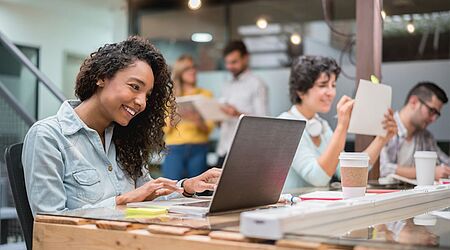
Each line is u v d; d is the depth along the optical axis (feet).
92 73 6.33
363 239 3.59
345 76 13.93
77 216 4.66
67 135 6.20
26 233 5.94
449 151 13.53
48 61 22.68
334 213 4.03
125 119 6.34
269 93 21.58
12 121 11.81
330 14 15.99
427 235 3.79
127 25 23.63
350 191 5.35
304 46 20.76
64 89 23.38
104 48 6.49
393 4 13.52
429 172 7.38
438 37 14.85
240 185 4.79
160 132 7.26
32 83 14.83
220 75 22.74
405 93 15.37
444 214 5.02
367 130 8.36
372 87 8.16
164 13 23.57
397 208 5.08
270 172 5.14
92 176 6.27
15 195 6.00
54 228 4.59
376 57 8.80
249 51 22.31
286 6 21.31
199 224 4.19
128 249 4.16
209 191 6.61
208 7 23.11
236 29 22.70
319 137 9.24
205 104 18.02
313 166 8.35
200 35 23.24
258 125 4.66
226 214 4.76
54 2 22.33
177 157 18.83
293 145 5.35
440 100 11.54
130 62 6.24
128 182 6.87
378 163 9.16
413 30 14.78
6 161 6.08
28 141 6.03
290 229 3.57
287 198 5.77
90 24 24.32
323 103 9.24
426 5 13.58
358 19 8.87
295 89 9.41
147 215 4.68
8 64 15.06
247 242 3.65
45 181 5.82
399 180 8.74
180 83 21.48
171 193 6.22
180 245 3.90
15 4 21.36
